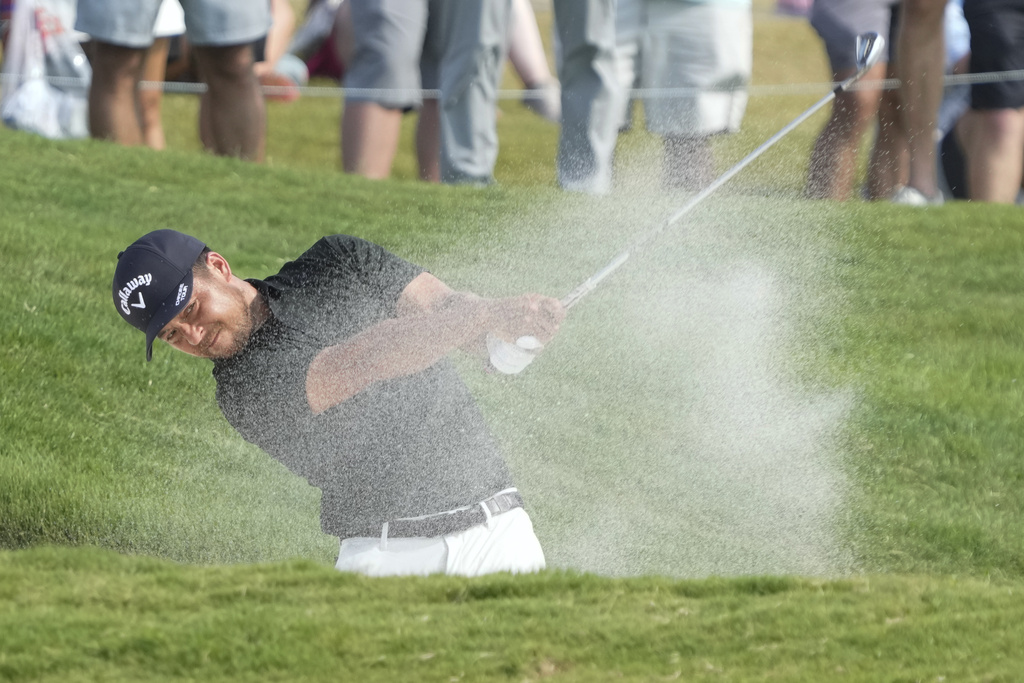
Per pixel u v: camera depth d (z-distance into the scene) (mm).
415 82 36000
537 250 29781
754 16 73500
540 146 46562
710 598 13578
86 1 34375
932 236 31266
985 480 20641
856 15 34406
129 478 18719
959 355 25328
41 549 14797
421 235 30812
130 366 21938
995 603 13547
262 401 13992
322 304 13969
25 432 19188
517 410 23172
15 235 26047
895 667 11688
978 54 34844
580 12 33281
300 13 67438
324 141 50594
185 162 34062
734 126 36531
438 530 14273
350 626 12312
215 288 13789
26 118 38250
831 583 14148
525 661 11695
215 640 11883
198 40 34812
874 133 36750
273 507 18594
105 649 11695
